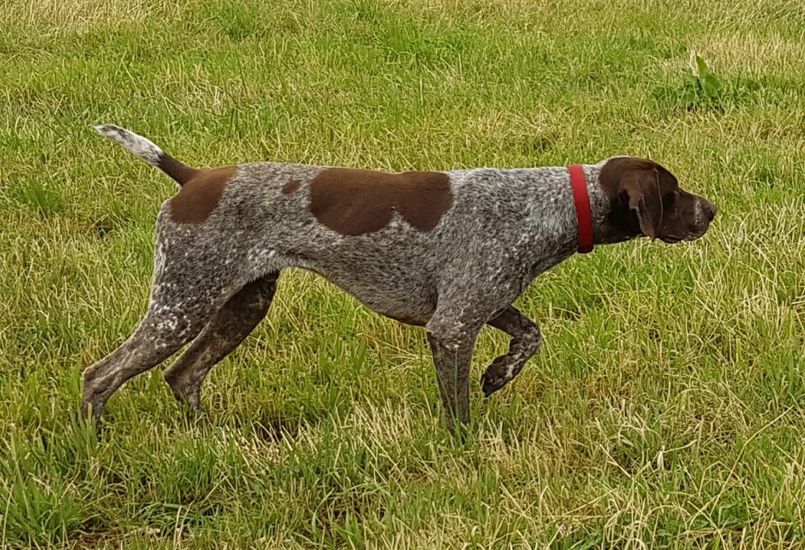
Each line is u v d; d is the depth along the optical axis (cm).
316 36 803
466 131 637
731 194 574
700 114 667
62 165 614
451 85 705
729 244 530
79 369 476
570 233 443
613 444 444
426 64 752
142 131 648
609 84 721
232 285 437
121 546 408
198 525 421
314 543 413
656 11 891
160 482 430
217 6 839
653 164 445
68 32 790
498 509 417
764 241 536
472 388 474
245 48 770
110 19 809
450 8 873
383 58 761
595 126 651
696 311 497
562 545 405
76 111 669
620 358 480
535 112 666
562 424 452
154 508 427
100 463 437
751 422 450
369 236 437
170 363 478
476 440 445
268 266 439
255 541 411
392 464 440
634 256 534
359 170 445
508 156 614
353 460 438
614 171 441
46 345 497
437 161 609
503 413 460
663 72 728
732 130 646
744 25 843
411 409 464
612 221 444
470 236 437
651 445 443
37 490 418
